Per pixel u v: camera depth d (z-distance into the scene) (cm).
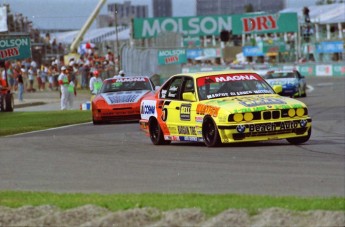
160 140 4838
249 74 4688
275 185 3025
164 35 13138
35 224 2358
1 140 5538
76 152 4519
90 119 7625
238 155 4006
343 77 16675
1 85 10188
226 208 2394
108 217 2356
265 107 4294
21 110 10450
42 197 2772
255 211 2341
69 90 9931
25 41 10706
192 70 19338
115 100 6981
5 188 3234
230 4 8650
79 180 3397
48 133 6078
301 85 10469
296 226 2195
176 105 4681
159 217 2364
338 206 2352
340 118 6500
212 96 4531
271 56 19588
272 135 4309
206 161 3838
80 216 2420
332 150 4119
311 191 2841
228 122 4272
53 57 19550
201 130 4469
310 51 18488
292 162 3669
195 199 2580
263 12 19088
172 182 3222
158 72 12362
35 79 16738
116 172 3597
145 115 4988
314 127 5716
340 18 18438
